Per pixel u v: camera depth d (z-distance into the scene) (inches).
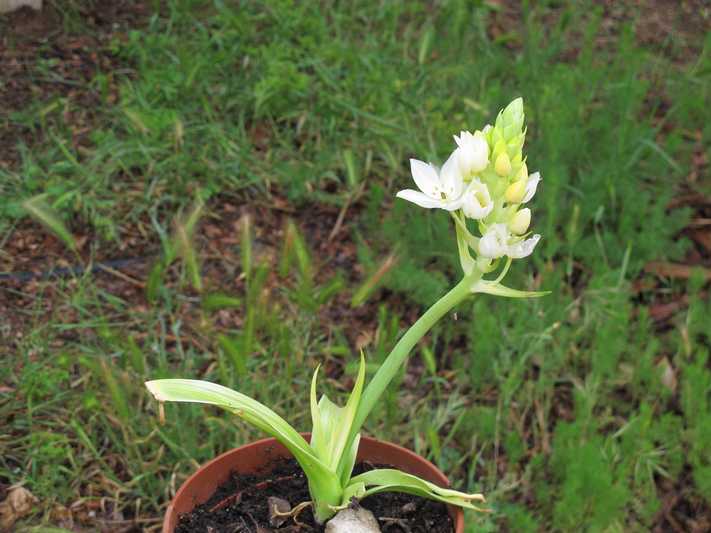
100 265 35.8
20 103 42.5
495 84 44.6
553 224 36.5
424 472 21.9
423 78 45.2
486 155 17.5
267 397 29.5
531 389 31.5
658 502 27.3
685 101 44.5
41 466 27.9
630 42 48.3
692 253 39.6
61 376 29.3
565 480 28.3
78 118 42.5
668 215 40.8
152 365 31.5
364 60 45.8
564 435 28.5
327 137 42.8
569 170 41.3
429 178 18.5
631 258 37.2
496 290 18.7
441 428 31.5
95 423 29.5
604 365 30.7
